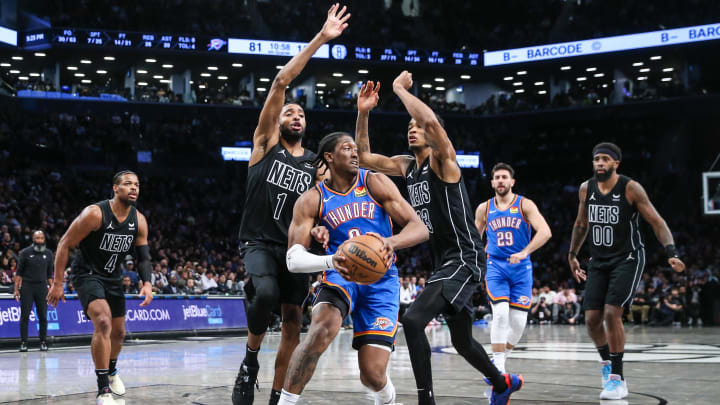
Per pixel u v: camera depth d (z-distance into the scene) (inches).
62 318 462.6
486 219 246.2
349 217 149.3
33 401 193.8
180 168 1151.6
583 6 1315.2
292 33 1290.6
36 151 1023.0
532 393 205.2
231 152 1198.9
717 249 1020.5
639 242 208.1
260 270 173.8
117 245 206.1
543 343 453.4
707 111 1181.1
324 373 268.8
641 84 1275.8
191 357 352.8
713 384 222.8
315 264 136.1
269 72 1300.4
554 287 849.5
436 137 166.2
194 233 1011.3
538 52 1279.5
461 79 1389.0
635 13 1245.7
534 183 1300.4
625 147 1240.2
